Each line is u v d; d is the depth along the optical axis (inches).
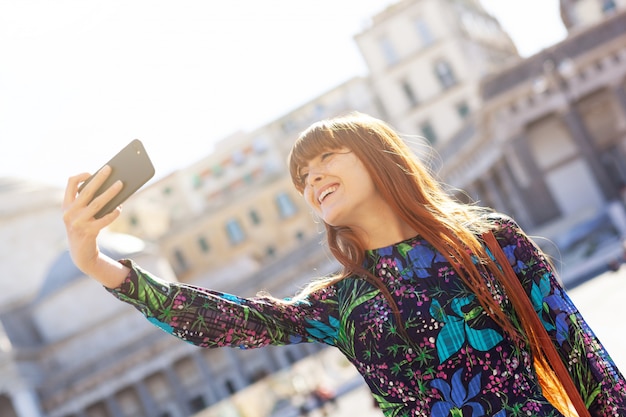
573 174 1700.3
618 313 596.7
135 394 2331.4
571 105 1686.8
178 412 2273.6
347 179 105.4
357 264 104.3
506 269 102.2
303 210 2790.4
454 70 2488.9
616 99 1701.5
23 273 2564.0
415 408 99.0
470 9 2770.7
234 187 2851.9
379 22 2546.8
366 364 101.7
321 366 1414.9
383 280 102.2
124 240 2284.7
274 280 2358.5
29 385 2233.0
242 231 2802.7
